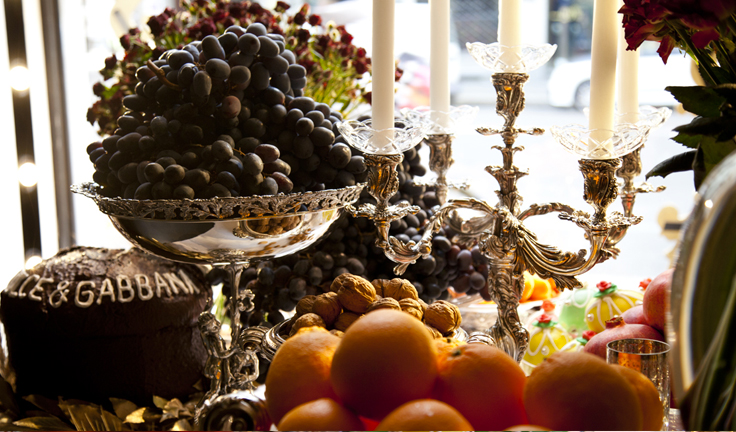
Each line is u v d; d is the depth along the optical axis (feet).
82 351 2.93
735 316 1.50
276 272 3.09
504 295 2.55
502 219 2.46
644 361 2.06
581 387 1.60
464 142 10.85
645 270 8.29
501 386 1.68
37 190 4.86
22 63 4.71
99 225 5.59
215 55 2.40
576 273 2.34
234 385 2.51
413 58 9.11
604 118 2.20
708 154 1.96
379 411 1.66
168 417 2.79
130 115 2.61
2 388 2.78
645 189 2.90
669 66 9.34
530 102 12.76
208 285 3.34
